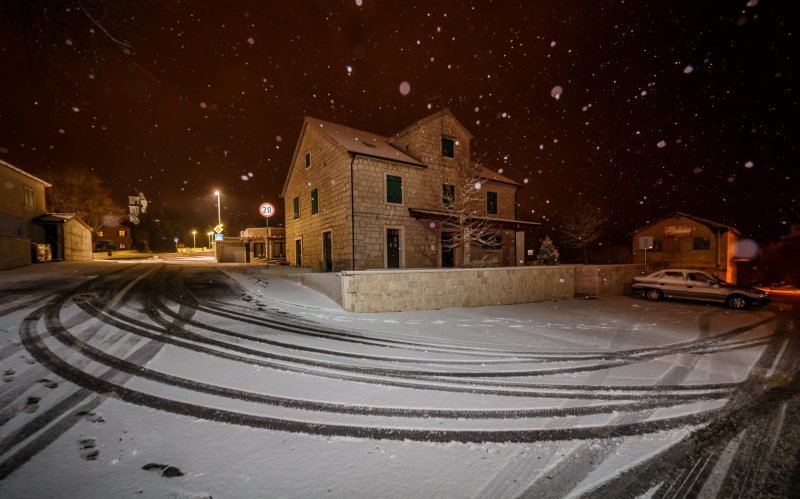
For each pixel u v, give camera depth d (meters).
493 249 21.22
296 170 22.25
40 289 9.90
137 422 3.21
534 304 13.23
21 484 2.31
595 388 4.65
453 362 5.61
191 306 8.73
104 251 49.09
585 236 36.94
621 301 14.84
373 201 16.27
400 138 19.56
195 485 2.37
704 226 26.88
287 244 24.22
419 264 17.64
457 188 19.28
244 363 5.02
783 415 3.92
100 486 2.32
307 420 3.39
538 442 3.15
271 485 2.39
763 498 2.49
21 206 20.23
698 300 14.46
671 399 4.33
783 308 14.15
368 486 2.42
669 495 2.49
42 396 3.70
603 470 2.75
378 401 3.92
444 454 2.88
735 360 6.30
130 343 5.67
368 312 9.86
